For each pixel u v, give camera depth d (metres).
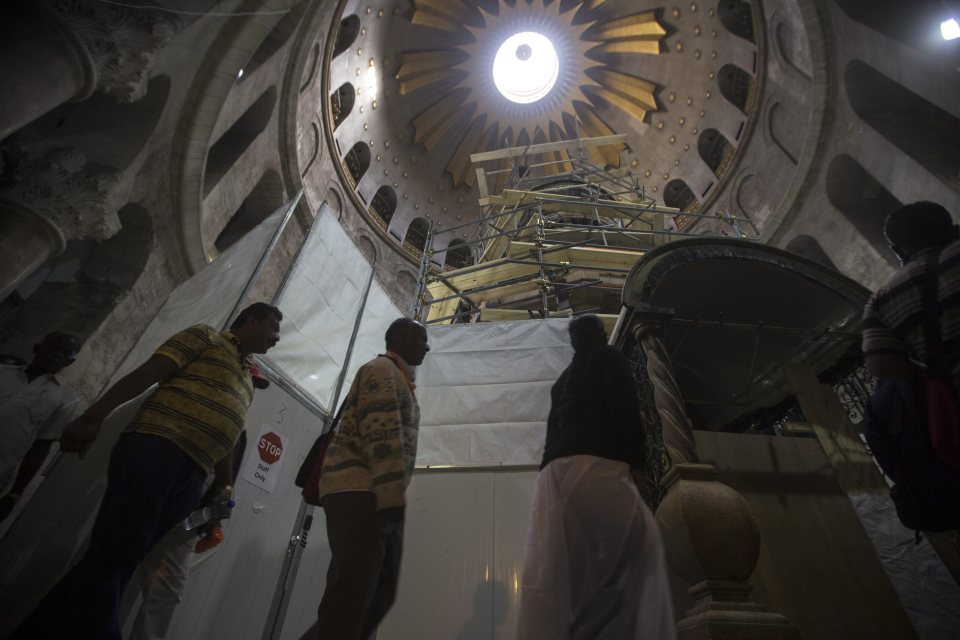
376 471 1.53
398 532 1.96
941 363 1.81
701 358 5.04
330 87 16.34
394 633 3.09
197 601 2.29
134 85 5.57
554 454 1.68
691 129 19.06
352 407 1.82
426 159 22.62
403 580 3.30
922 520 1.96
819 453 3.71
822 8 10.98
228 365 2.10
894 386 2.11
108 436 2.33
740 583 2.15
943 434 1.79
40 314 7.62
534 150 14.62
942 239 2.03
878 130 10.43
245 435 2.53
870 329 2.09
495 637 3.00
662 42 19.38
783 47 13.64
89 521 2.07
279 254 13.28
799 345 4.65
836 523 3.28
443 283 8.84
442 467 3.86
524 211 10.95
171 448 1.78
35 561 2.08
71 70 4.97
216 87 8.59
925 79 8.90
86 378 7.59
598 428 1.68
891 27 9.43
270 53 11.55
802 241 13.09
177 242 9.52
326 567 3.28
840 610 2.89
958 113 8.38
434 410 4.28
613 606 1.31
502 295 8.94
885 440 2.10
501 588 3.20
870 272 10.83
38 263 6.03
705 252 3.95
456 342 4.73
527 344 4.62
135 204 8.46
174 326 3.80
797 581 3.01
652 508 3.07
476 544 3.42
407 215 21.95
